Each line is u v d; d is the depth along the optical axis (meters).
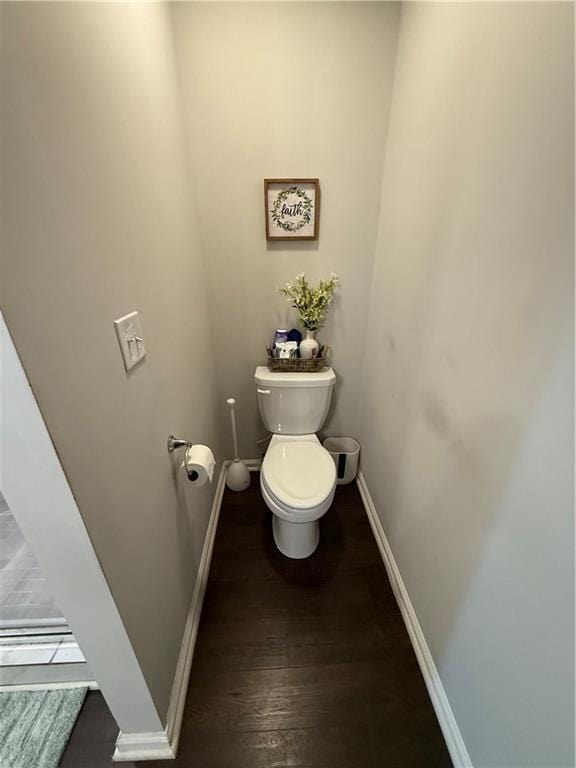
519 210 0.67
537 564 0.64
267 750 0.96
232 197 1.48
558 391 0.58
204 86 1.30
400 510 1.36
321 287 1.59
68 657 1.11
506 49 0.69
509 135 0.69
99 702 1.03
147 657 0.84
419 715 1.04
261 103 1.33
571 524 0.56
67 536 0.59
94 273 0.64
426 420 1.11
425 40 1.05
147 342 0.89
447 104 0.94
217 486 1.87
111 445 0.69
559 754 0.60
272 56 1.26
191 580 1.26
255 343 1.79
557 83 0.57
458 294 0.91
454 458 0.94
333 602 1.36
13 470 0.53
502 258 0.73
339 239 1.57
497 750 0.77
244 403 1.95
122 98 0.79
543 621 0.63
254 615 1.32
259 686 1.10
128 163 0.81
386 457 1.52
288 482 1.36
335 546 1.62
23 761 0.93
